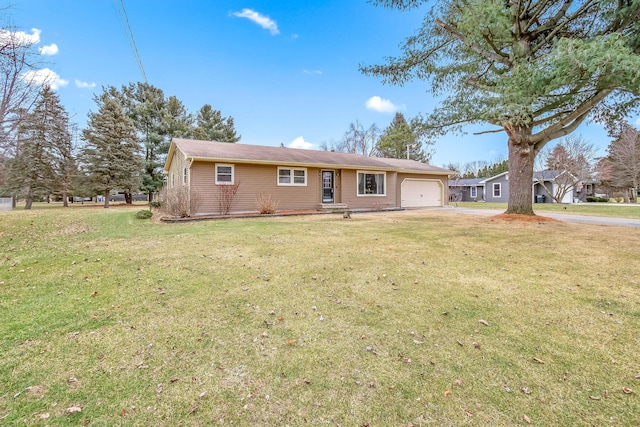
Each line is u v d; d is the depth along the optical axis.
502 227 8.41
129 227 8.60
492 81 9.40
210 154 11.70
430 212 14.27
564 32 8.45
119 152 21.38
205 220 10.45
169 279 3.91
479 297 3.36
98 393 1.84
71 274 4.11
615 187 28.94
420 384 1.95
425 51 10.26
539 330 2.64
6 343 2.37
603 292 3.49
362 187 15.73
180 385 1.93
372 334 2.58
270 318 2.86
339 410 1.73
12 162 13.98
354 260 4.86
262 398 1.82
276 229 8.05
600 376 2.01
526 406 1.75
